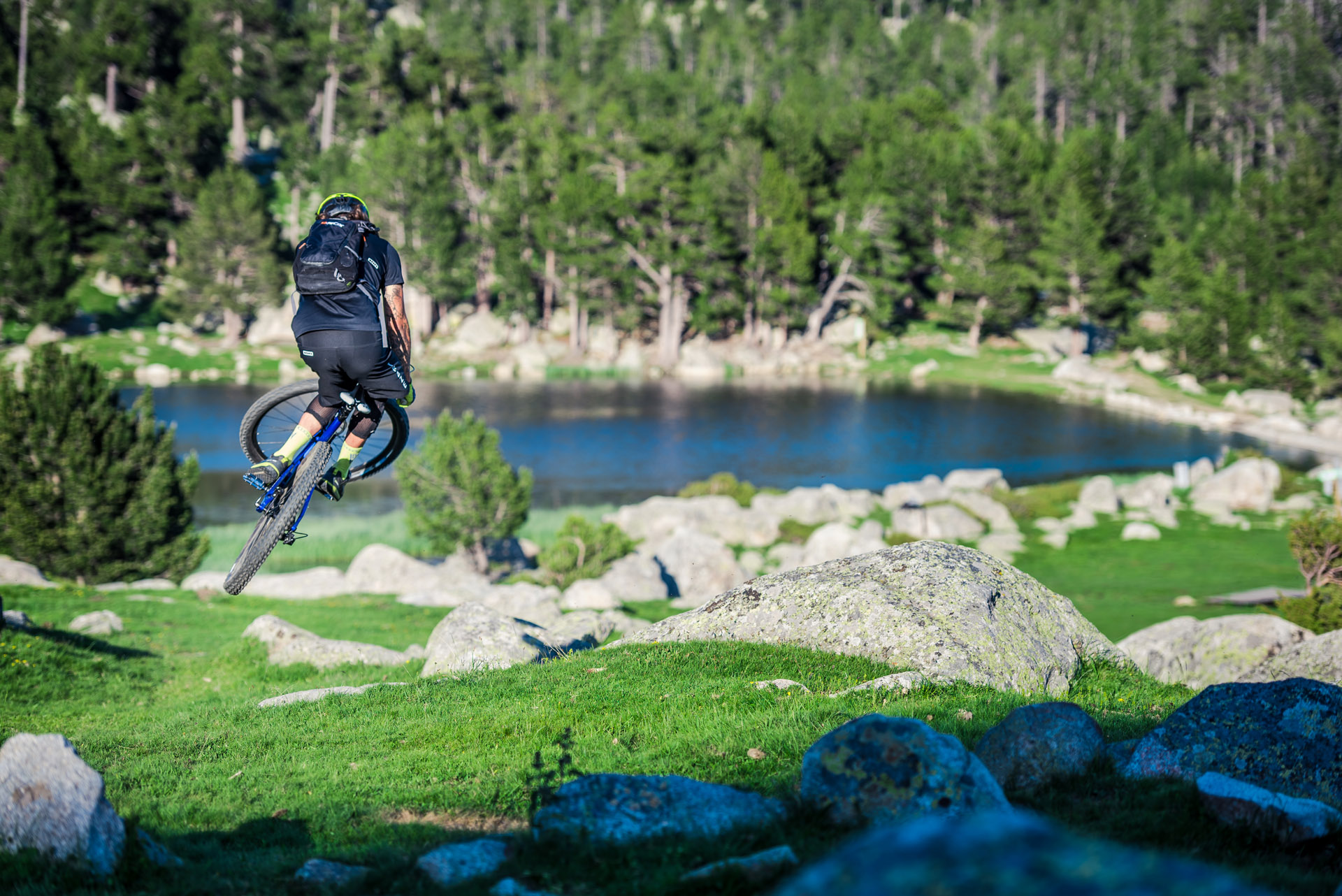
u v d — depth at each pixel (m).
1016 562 39.44
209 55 127.44
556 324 126.94
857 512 46.44
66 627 22.12
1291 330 89.12
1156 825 6.22
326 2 145.00
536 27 191.25
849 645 12.85
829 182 130.88
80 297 111.00
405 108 137.88
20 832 6.04
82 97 115.06
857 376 108.62
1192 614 29.98
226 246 109.56
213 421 73.31
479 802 8.31
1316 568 26.52
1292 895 5.02
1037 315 115.94
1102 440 72.50
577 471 60.19
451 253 119.19
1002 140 114.44
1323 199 104.00
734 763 8.44
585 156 123.38
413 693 13.24
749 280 119.44
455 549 36.75
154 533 30.94
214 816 8.55
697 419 79.50
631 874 5.58
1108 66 168.75
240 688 17.52
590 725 10.48
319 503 51.34
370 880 5.99
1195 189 133.62
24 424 29.14
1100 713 10.57
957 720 9.24
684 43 192.25
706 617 14.48
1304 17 148.38
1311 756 7.01
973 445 70.38
